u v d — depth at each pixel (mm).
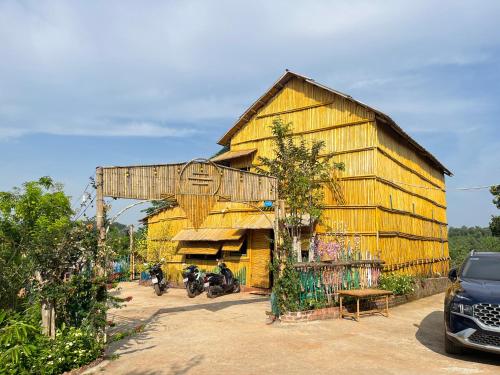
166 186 9031
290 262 10727
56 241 7195
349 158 15039
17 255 8516
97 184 7797
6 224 13656
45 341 6668
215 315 11594
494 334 6789
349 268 12086
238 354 7656
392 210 15703
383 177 15086
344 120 15297
